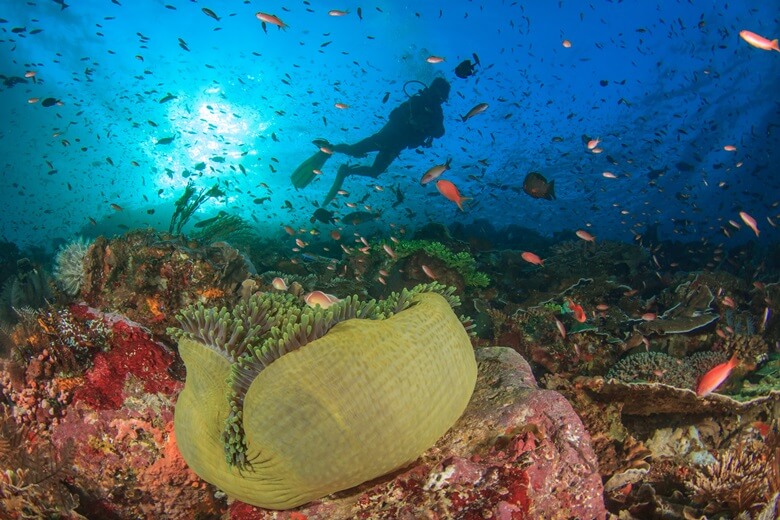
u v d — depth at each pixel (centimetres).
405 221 2002
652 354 482
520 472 214
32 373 286
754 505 284
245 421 204
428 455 244
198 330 254
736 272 1046
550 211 2762
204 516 297
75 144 2811
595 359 541
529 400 260
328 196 1473
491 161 3062
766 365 479
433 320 244
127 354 302
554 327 570
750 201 2038
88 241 387
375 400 199
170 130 2822
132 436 279
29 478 262
